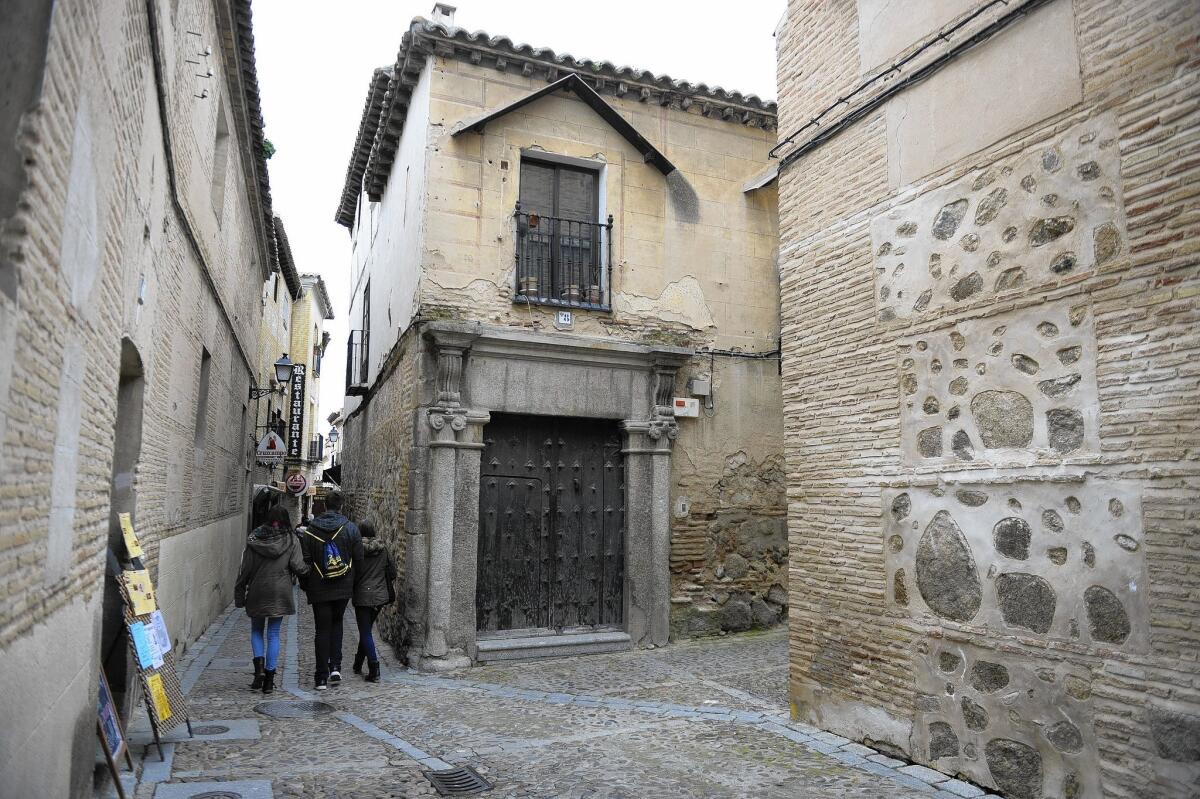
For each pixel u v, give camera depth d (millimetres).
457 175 9430
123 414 5605
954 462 5020
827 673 5953
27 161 2418
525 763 5254
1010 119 4805
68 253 2984
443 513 8844
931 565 5125
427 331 8883
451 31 9391
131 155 4336
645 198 10438
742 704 6926
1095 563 4133
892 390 5527
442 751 5504
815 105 6477
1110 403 4125
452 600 8797
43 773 2955
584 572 9805
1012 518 4613
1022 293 4645
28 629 2734
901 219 5559
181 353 7492
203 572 10086
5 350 2307
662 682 7887
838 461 5965
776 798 4605
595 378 9852
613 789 4746
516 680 8031
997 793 4594
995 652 4648
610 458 10133
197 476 9195
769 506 10766
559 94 10055
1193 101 3836
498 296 9484
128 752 4848
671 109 10742
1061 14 4531
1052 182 4520
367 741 5723
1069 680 4219
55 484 3061
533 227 9812
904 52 5605
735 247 10930
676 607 10086
